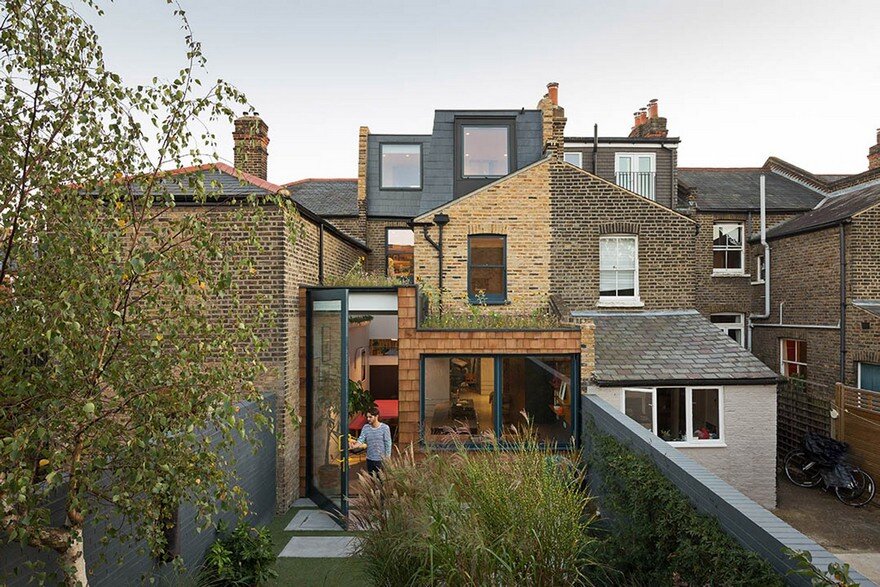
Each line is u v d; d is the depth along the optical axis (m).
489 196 11.56
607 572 4.46
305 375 9.19
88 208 3.15
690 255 11.60
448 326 9.51
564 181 11.59
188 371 3.14
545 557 3.95
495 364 9.03
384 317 14.94
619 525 5.01
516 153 13.81
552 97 14.95
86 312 2.78
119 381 2.87
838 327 11.62
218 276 3.40
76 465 2.87
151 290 3.17
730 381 8.95
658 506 4.41
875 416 9.55
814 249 12.52
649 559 4.37
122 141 3.25
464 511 4.13
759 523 3.05
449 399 9.03
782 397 12.18
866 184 14.53
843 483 9.52
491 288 11.55
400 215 15.22
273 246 8.27
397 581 4.35
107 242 2.76
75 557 3.18
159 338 2.96
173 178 3.45
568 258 11.56
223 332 3.37
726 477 9.12
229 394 3.09
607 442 6.24
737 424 9.15
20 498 2.28
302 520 7.93
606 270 11.69
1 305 2.75
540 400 8.98
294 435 8.80
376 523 4.91
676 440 9.18
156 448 2.84
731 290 15.09
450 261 11.48
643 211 11.60
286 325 8.31
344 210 15.20
